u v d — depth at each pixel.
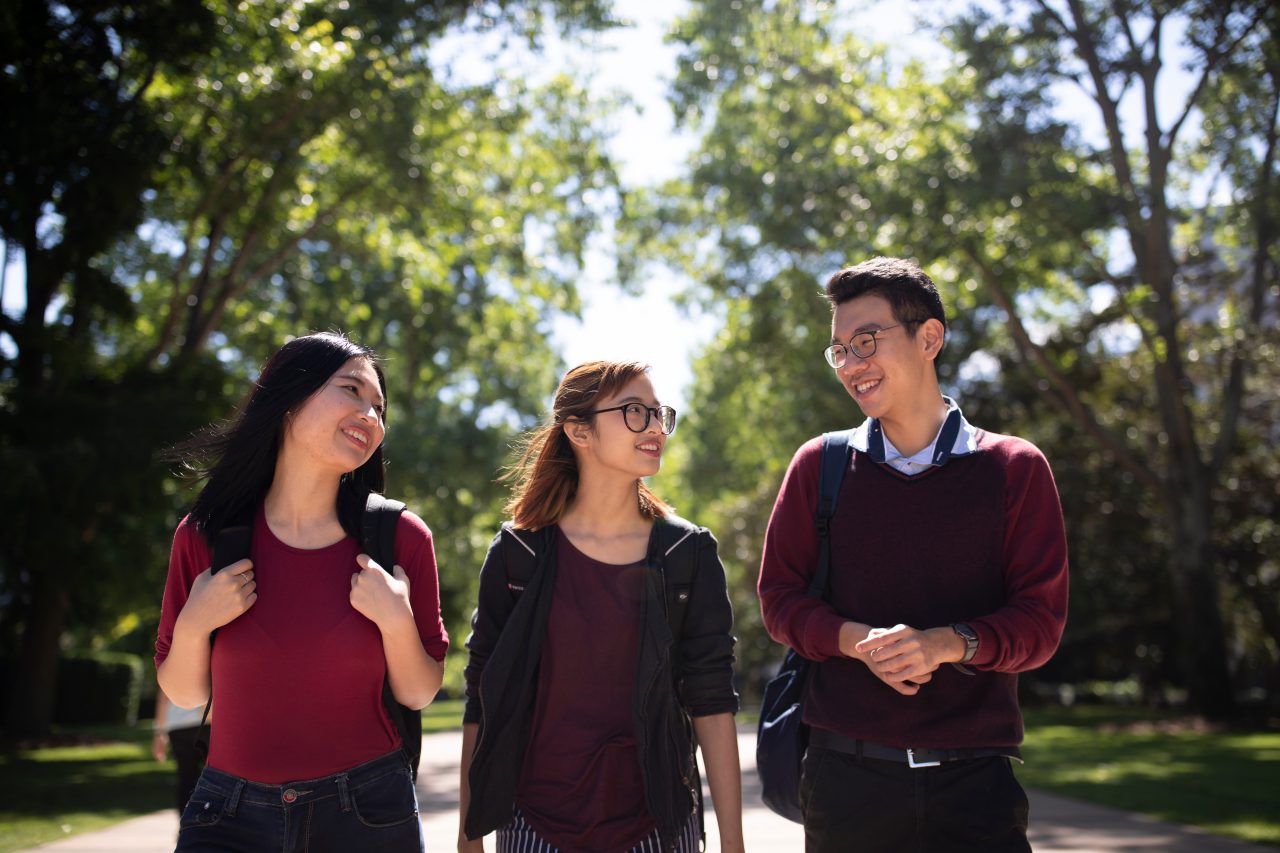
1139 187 21.56
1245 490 27.95
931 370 3.52
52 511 15.88
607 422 3.54
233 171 18.22
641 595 3.45
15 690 20.56
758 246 24.94
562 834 3.32
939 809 3.28
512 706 3.37
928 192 18.88
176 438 16.23
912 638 3.02
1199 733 21.53
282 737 3.07
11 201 15.98
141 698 36.53
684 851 3.33
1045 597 3.29
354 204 20.22
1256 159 21.95
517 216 22.16
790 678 3.65
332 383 3.24
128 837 8.78
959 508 3.38
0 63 15.11
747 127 24.09
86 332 19.53
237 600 3.05
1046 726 24.38
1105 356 28.48
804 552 3.58
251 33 16.20
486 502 29.34
